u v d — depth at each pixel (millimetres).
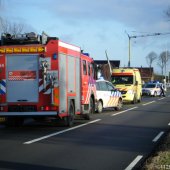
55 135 15211
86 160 10648
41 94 16672
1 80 16969
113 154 11508
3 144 13070
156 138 14578
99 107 25156
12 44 17188
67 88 17516
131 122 19984
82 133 15789
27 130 16812
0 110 16891
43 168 9672
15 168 9656
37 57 16703
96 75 21922
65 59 17344
